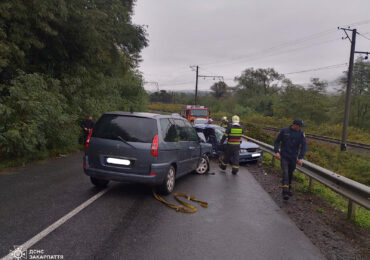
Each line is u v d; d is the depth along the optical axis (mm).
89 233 3963
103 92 19031
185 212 5109
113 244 3668
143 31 21281
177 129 6785
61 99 12438
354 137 30859
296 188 7461
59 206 5004
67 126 11906
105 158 5762
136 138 5695
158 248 3645
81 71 14570
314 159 16328
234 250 3740
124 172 5641
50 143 11219
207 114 30219
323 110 46031
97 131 5969
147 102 33438
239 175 8938
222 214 5148
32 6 9719
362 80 41906
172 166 6367
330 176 5832
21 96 8984
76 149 12422
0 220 4234
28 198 5355
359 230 4836
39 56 13320
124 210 5008
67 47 13820
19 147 8695
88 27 12883
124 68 22906
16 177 6977
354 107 42188
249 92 83688
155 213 4953
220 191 6789
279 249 3861
